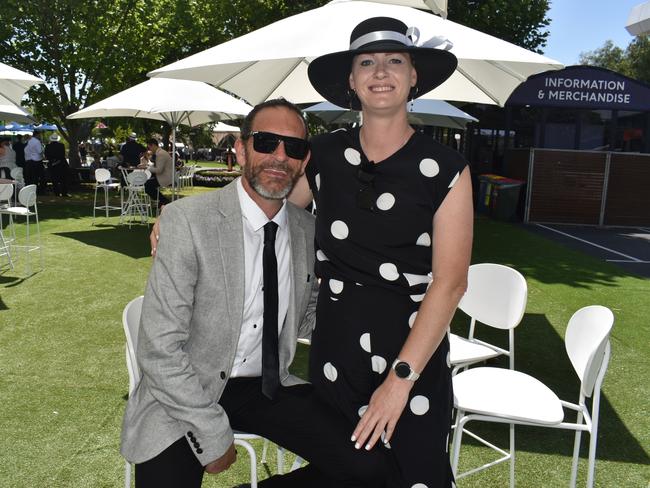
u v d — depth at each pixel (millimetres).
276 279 2002
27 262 7109
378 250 1812
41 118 18906
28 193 7113
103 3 16844
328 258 1937
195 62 2906
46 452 3070
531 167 13344
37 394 3773
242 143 1947
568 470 3072
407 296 1854
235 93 3775
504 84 3334
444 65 1873
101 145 29438
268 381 1997
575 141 14711
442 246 1765
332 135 1936
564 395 4078
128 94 9148
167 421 1856
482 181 14727
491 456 3207
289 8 13914
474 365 4465
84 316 5469
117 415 3516
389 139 1778
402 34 1775
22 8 16062
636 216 13453
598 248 10383
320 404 2010
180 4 17203
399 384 1720
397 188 1767
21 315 5441
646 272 8336
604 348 2346
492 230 12180
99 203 14891
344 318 1891
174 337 1825
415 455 1824
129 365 2076
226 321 1901
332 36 2740
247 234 1983
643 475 3029
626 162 13281
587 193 13383
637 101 13914
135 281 6883
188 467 1852
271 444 3299
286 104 1937
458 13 13406
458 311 6133
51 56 17391
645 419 3691
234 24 15859
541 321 5812
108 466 2955
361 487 1908
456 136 17516
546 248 10164
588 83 13883
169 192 18047
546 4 13984
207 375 1925
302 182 2166
